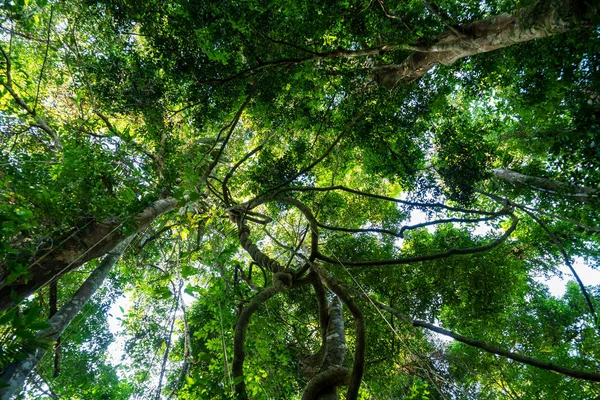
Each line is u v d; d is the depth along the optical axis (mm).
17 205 2854
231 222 7301
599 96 5652
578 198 7883
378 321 8070
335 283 3490
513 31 4969
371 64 7562
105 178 4188
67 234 3295
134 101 6719
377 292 8828
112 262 5289
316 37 5762
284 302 8758
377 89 7375
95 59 7148
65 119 7023
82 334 8516
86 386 8078
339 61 6734
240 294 4801
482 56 8117
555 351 8508
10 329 1581
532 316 11695
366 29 5715
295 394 6586
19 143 5699
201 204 6461
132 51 6680
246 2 4809
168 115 7434
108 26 6688
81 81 6984
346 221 10719
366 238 9570
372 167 9594
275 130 8781
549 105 8453
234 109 7617
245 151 11242
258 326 4738
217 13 4824
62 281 5641
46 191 3119
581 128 5012
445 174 8469
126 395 8727
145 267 8289
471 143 8570
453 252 4207
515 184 10078
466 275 9148
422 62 6926
